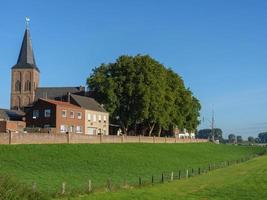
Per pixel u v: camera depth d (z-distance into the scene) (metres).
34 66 192.25
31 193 35.19
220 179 65.69
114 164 85.81
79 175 69.44
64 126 124.69
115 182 60.75
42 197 36.22
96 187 49.97
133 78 140.75
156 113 141.50
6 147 81.31
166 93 147.25
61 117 123.75
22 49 193.50
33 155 80.69
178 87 157.38
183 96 159.75
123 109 142.38
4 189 32.50
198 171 76.94
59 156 83.81
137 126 151.88
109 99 141.38
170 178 66.62
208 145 158.75
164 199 43.62
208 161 109.38
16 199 32.97
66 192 44.19
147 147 113.56
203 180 64.06
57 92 181.12
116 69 143.62
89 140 101.69
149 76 140.25
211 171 80.31
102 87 142.12
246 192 50.94
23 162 75.56
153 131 159.25
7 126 110.25
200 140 173.62
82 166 79.62
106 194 44.59
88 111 133.88
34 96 186.75
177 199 44.22
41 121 123.69
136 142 119.19
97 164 83.38
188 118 169.88
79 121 130.25
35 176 64.69
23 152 81.00
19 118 141.38
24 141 86.06
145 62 142.00
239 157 128.38
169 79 155.75
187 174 69.62
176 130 176.12
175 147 127.94
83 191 45.91
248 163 100.88
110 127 149.12
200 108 175.25
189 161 104.56
